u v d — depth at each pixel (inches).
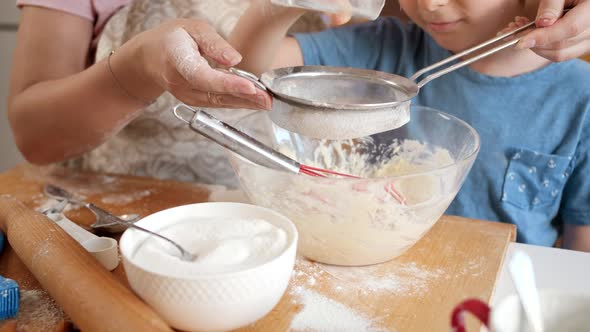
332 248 27.2
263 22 36.2
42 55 42.3
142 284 20.5
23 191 36.6
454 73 43.6
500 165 42.4
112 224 30.1
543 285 27.9
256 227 23.7
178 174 47.6
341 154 36.7
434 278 27.2
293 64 45.4
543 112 41.7
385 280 26.9
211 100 28.7
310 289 26.0
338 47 46.6
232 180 47.4
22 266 27.5
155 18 44.7
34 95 38.4
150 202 35.4
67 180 38.7
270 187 26.6
